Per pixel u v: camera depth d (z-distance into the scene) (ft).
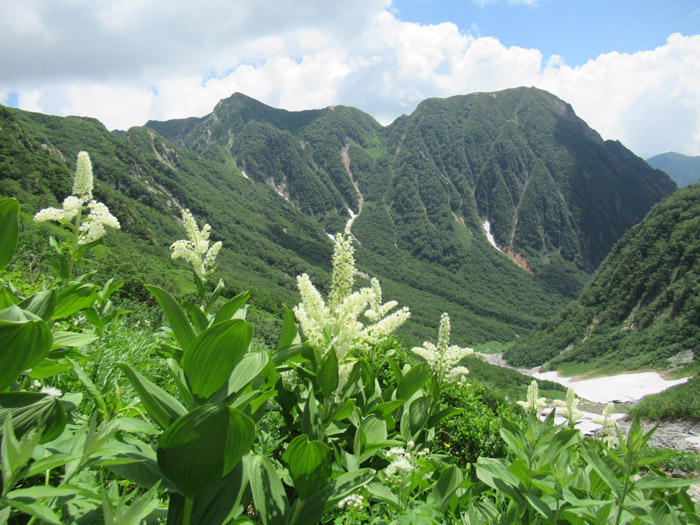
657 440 105.60
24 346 6.09
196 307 12.07
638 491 9.58
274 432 14.15
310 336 11.04
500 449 20.08
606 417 15.72
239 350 7.66
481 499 11.80
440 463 12.23
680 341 347.97
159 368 17.60
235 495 7.54
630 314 444.96
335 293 12.01
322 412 10.54
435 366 19.57
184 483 6.55
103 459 6.47
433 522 8.57
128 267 62.95
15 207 8.57
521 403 18.99
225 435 6.39
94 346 14.82
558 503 8.05
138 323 29.35
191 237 15.67
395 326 11.86
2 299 8.92
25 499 4.81
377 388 16.65
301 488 7.73
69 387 12.32
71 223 14.97
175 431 6.24
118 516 4.59
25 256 28.17
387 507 10.43
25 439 4.66
